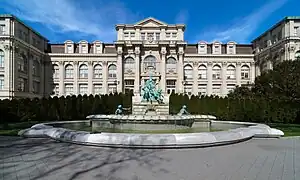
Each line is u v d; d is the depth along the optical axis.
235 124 17.89
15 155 8.09
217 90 58.69
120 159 7.56
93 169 6.51
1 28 45.31
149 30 55.81
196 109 32.31
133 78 54.53
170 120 14.23
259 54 56.62
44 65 58.03
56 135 11.00
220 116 28.67
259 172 6.44
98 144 9.32
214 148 9.53
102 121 15.61
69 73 58.50
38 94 55.69
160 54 54.97
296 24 46.09
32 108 24.83
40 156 7.94
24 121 24.08
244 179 5.86
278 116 24.41
